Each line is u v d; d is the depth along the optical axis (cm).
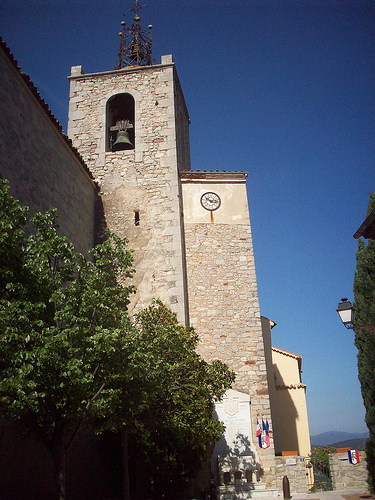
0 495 959
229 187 1917
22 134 1254
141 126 1930
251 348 1672
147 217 1778
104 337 798
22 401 720
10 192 1163
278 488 1514
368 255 1448
